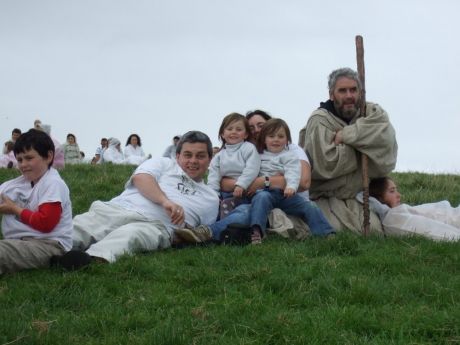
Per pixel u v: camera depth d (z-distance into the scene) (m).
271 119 4.62
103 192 6.23
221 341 2.76
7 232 3.78
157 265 3.71
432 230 4.51
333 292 3.28
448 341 2.78
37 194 3.76
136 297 3.25
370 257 3.79
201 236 4.22
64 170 7.84
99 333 2.87
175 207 4.21
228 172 4.67
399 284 3.37
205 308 3.08
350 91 4.73
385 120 4.67
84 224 4.17
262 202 4.33
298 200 4.52
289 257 3.83
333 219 4.71
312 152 4.77
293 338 2.79
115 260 3.82
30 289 3.30
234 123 4.66
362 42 4.73
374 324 2.91
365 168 4.60
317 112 4.84
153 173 4.39
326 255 3.93
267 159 4.60
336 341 2.76
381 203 4.87
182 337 2.76
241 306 3.08
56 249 3.73
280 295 3.31
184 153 4.44
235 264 3.76
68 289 3.33
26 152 3.75
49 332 2.81
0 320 2.90
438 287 3.31
